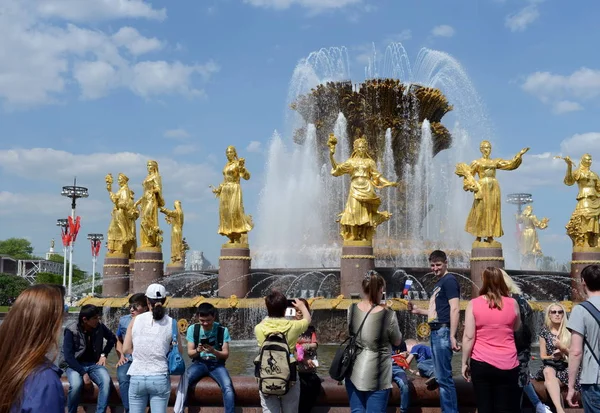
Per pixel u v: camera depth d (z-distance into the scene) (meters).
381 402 7.37
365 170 19.53
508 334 7.22
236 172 21.20
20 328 3.95
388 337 7.47
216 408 8.92
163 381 7.84
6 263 118.75
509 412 7.12
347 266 19.14
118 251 28.50
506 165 21.08
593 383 6.58
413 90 25.08
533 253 44.97
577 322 6.70
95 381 8.84
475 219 21.03
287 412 7.52
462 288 21.34
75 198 56.06
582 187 23.02
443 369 8.07
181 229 34.44
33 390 3.80
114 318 22.31
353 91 24.92
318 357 15.88
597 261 22.61
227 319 19.19
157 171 25.30
